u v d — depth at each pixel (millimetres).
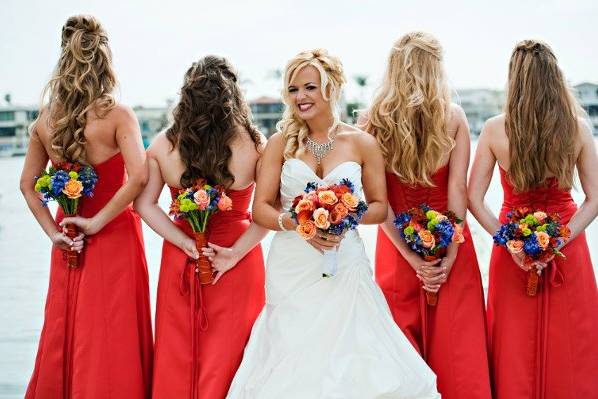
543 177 3453
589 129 3525
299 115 3342
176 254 3535
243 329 3512
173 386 3461
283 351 3273
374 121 3520
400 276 3623
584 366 3502
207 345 3484
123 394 3512
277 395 3211
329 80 3318
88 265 3539
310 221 3025
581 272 3518
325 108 3359
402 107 3432
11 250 9312
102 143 3504
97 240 3549
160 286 3568
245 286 3539
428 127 3432
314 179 3316
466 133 3545
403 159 3461
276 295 3408
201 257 3422
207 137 3412
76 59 3432
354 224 3074
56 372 3557
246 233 3498
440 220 3303
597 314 3557
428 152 3445
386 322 3359
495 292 3623
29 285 7289
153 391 3504
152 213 3545
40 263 8422
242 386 3363
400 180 3535
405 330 3586
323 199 3018
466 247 3596
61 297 3576
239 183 3506
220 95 3441
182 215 3400
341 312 3295
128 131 3488
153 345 3734
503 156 3516
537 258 3354
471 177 3607
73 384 3520
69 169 3438
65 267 3588
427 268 3480
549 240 3283
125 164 3514
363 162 3414
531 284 3457
